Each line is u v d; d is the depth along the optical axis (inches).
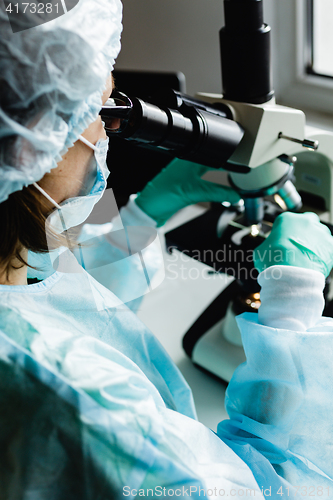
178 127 23.2
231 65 26.0
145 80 40.9
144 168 39.0
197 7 44.6
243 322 23.5
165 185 34.7
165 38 49.7
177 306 43.0
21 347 16.8
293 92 49.6
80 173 19.3
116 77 41.7
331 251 26.4
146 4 48.5
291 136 28.0
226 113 26.6
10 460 15.7
